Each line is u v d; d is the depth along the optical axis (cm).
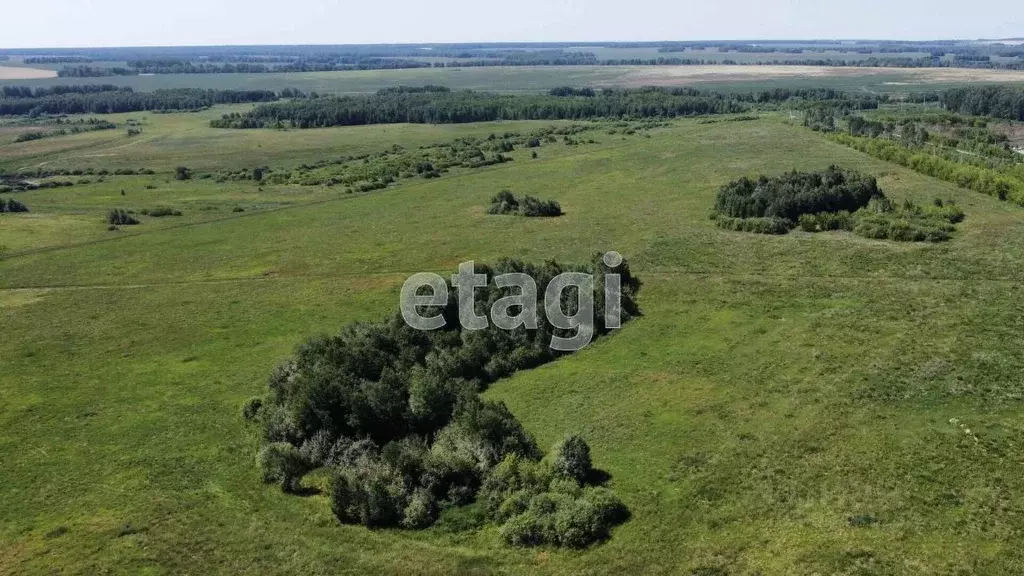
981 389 3962
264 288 6425
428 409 3925
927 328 4769
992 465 3297
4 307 6150
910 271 5838
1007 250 6125
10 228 8762
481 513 3266
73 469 3706
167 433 4047
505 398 4372
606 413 4078
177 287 6550
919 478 3241
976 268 5784
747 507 3148
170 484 3550
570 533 2998
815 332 4872
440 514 3281
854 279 5778
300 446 3828
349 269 6850
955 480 3212
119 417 4244
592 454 3669
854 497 3142
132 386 4644
